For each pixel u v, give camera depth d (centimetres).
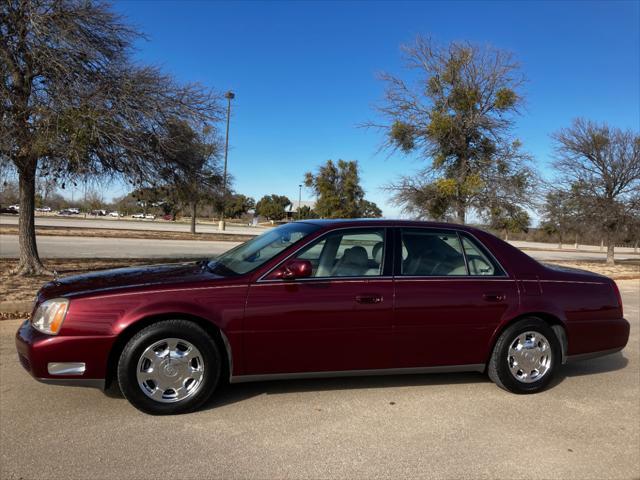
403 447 355
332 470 321
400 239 453
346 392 457
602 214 2208
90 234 2636
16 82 880
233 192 2655
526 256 486
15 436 353
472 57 1864
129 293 383
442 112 1906
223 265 461
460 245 469
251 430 373
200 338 391
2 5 856
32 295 813
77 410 399
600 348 491
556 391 481
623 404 452
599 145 2191
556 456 350
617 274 1811
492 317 452
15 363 511
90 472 308
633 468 337
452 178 1919
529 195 1916
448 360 447
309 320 409
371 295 422
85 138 858
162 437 357
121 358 379
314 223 468
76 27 889
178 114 1005
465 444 363
